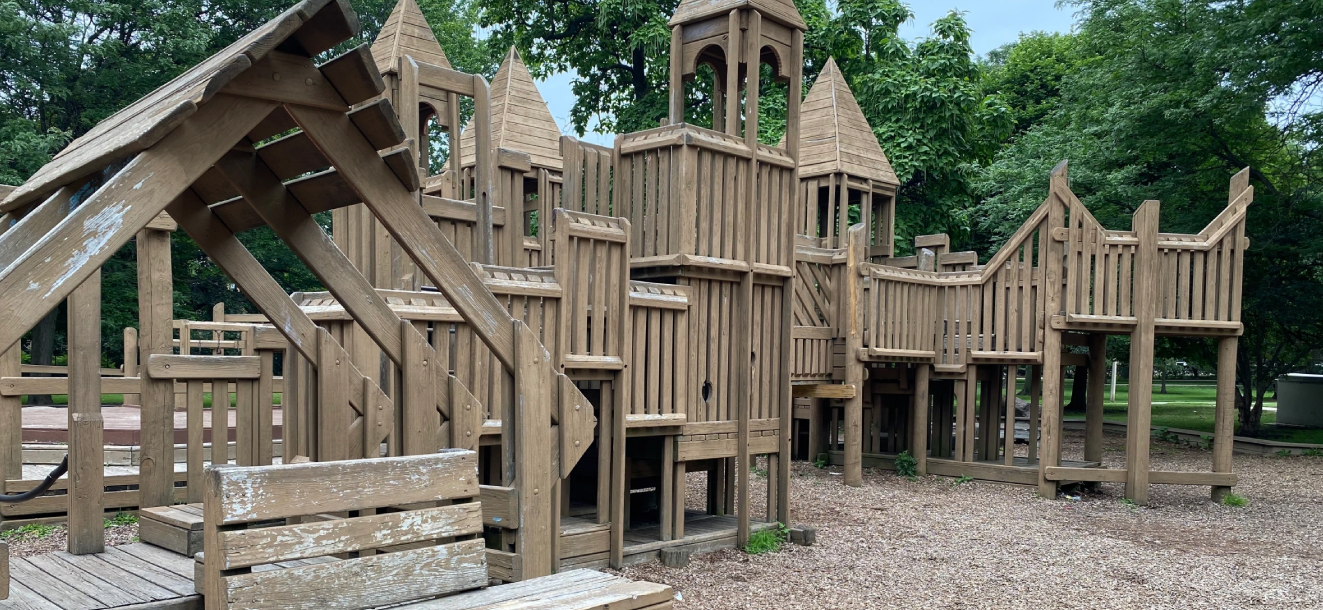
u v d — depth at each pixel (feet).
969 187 71.10
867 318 38.40
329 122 12.66
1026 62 108.47
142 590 12.91
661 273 23.90
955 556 25.82
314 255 15.21
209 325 42.11
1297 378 72.43
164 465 16.85
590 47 86.12
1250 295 61.46
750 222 25.03
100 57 73.41
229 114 11.48
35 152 61.21
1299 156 62.69
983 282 40.01
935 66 67.21
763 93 73.10
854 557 25.16
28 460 27.89
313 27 11.65
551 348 19.75
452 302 14.49
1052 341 36.96
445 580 12.76
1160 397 120.78
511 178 27.81
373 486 12.09
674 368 23.31
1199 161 64.23
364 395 16.33
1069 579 23.68
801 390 37.88
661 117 76.69
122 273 73.20
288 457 17.25
